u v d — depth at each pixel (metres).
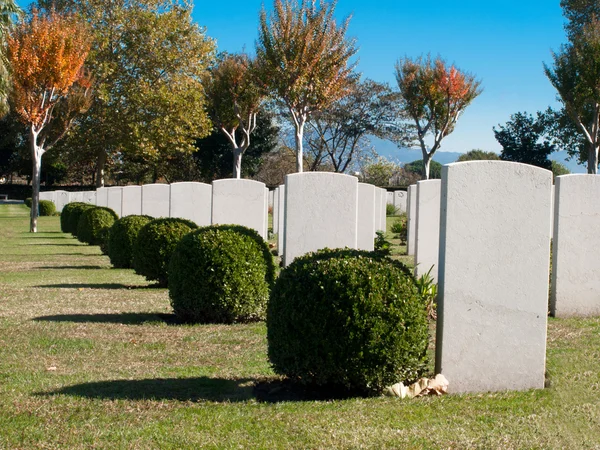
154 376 5.82
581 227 8.69
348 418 4.60
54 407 4.90
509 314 5.38
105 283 11.96
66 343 6.98
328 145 52.47
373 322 4.96
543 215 5.38
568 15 40.50
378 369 5.04
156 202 19.48
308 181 9.57
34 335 7.34
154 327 7.86
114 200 24.41
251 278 8.05
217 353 6.66
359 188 13.80
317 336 4.99
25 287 11.29
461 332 5.35
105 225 20.33
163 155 46.72
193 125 39.38
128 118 37.97
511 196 5.35
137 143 37.84
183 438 4.28
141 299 9.98
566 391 5.29
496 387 5.40
